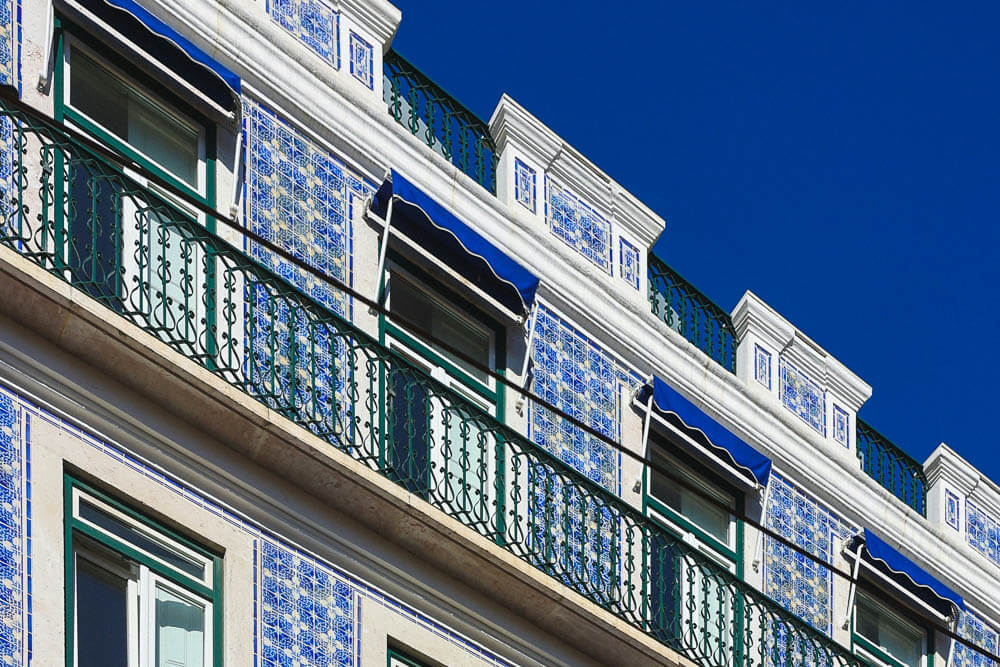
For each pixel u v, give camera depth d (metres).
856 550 23.92
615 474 21.80
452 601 19.16
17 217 17.56
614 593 20.61
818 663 22.06
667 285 23.58
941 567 25.00
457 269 20.98
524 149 22.36
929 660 24.41
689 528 22.38
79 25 18.92
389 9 21.66
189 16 19.91
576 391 21.78
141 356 17.42
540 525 20.28
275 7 20.73
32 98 18.33
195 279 18.61
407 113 21.88
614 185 22.98
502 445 20.20
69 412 17.08
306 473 18.31
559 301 21.92
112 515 17.09
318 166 20.47
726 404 23.23
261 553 17.92
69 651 16.31
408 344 20.44
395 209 20.70
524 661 19.53
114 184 18.05
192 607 17.36
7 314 16.98
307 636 17.97
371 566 18.67
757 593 21.72
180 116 19.50
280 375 18.80
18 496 16.50
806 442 23.95
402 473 19.34
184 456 17.69
